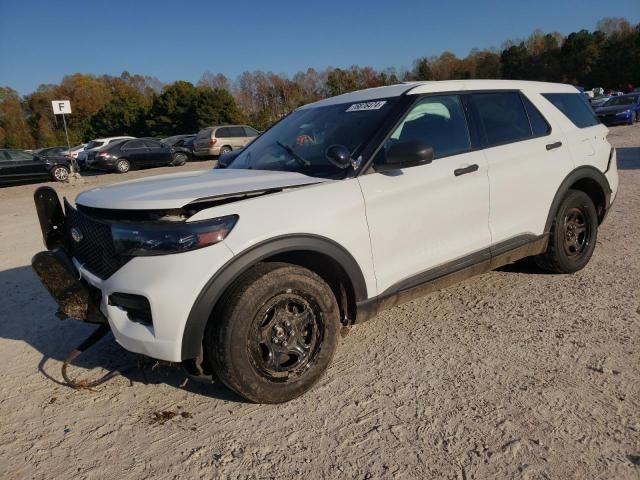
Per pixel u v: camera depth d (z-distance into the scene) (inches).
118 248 105.8
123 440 105.7
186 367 109.8
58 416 115.4
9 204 534.9
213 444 102.7
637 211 274.1
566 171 169.3
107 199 112.6
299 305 114.3
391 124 131.5
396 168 123.8
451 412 107.7
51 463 99.7
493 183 148.4
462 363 127.3
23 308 185.5
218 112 2082.9
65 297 116.0
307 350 116.1
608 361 123.2
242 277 107.3
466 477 89.5
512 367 123.6
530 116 166.6
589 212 180.2
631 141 630.5
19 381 131.8
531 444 96.3
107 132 2586.1
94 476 95.5
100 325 127.9
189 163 976.3
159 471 95.9
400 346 138.5
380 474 91.6
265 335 110.0
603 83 2588.6
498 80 166.1
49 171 770.8
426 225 133.9
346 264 119.2
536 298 163.9
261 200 110.0
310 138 143.2
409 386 118.6
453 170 138.7
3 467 99.1
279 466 95.3
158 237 101.9
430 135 139.0
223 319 104.4
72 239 123.9
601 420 101.7
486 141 151.0
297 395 115.2
